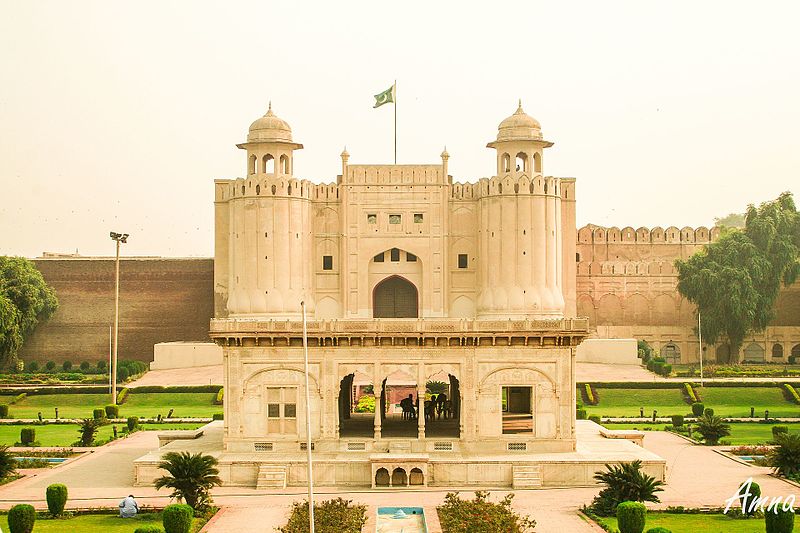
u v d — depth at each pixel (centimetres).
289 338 4572
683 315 9431
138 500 4069
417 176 7281
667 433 5844
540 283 6956
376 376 4597
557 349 4581
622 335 9356
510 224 6962
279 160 7106
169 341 9344
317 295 7306
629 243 9556
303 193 7169
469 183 7294
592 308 9406
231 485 4388
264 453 4544
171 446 4784
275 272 7019
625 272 9425
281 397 4600
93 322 9412
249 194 7062
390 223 7288
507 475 4369
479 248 7188
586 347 8312
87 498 4122
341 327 4566
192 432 5181
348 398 5444
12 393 7406
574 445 4572
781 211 9144
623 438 5050
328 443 4578
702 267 8925
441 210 7262
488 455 4503
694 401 7050
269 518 3756
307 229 7212
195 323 9338
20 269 9119
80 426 6166
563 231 7681
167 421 6394
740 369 7912
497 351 4581
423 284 7250
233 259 7150
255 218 7038
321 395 4584
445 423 5169
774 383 7269
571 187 7700
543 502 4012
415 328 4562
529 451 4559
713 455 5081
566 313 7650
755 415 6512
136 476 4381
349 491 4256
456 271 7269
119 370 7944
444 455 4497
